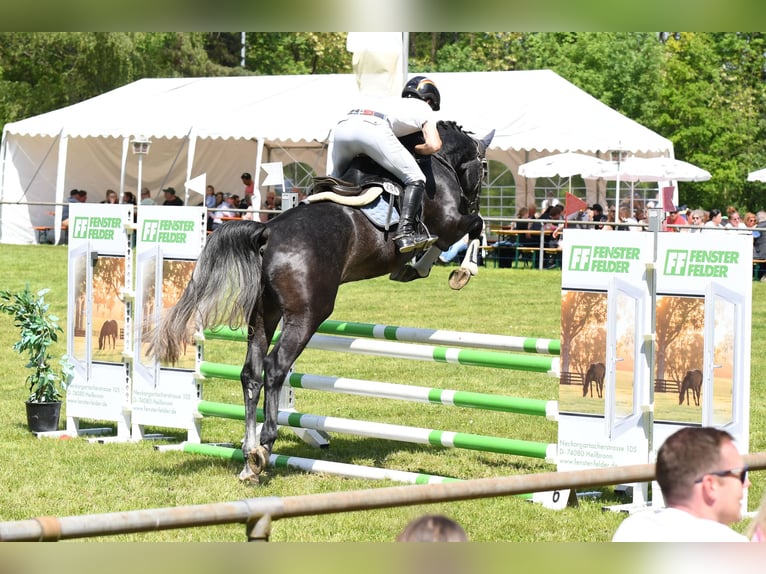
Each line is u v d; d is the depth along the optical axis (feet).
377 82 40.32
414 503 12.21
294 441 39.27
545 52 189.57
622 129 113.19
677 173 103.09
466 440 32.07
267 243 30.86
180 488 31.14
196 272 29.76
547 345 31.12
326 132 111.86
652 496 29.35
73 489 30.86
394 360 57.98
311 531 26.58
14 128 125.70
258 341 31.78
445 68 201.36
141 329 30.91
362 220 31.94
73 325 39.78
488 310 76.07
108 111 123.95
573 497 29.86
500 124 113.39
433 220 33.86
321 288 30.89
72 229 39.60
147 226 37.27
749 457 14.76
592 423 29.86
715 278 28.25
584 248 29.71
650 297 29.04
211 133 115.85
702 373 28.50
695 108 176.96
